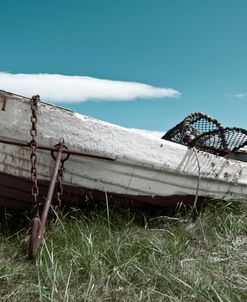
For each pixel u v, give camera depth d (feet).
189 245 8.78
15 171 8.41
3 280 6.51
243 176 11.64
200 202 11.08
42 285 6.30
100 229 8.55
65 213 9.44
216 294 6.04
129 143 8.97
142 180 9.65
